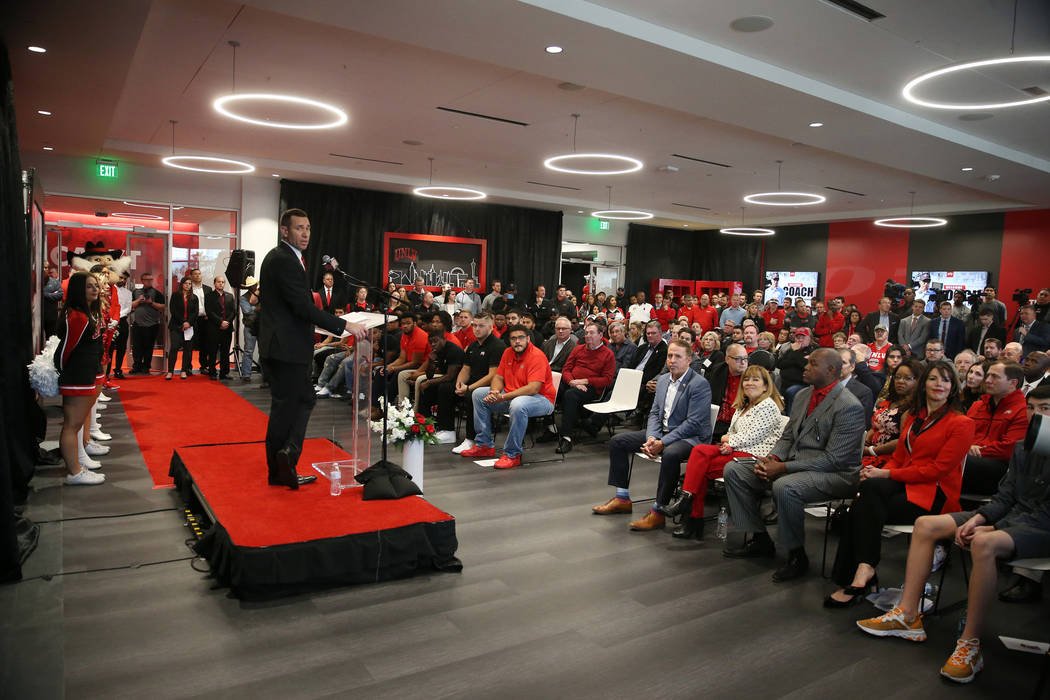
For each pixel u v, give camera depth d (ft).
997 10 16.03
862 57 19.06
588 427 22.52
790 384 21.71
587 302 47.03
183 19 17.35
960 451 10.18
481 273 47.24
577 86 22.17
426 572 11.20
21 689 7.39
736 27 17.12
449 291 42.09
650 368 23.04
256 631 8.95
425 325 24.81
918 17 16.44
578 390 20.51
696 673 8.31
